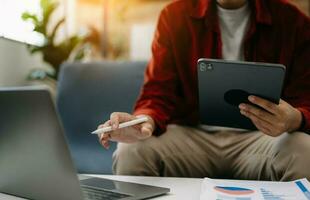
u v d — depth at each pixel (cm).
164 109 134
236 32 140
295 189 81
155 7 329
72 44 270
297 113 108
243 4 138
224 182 88
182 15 143
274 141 114
